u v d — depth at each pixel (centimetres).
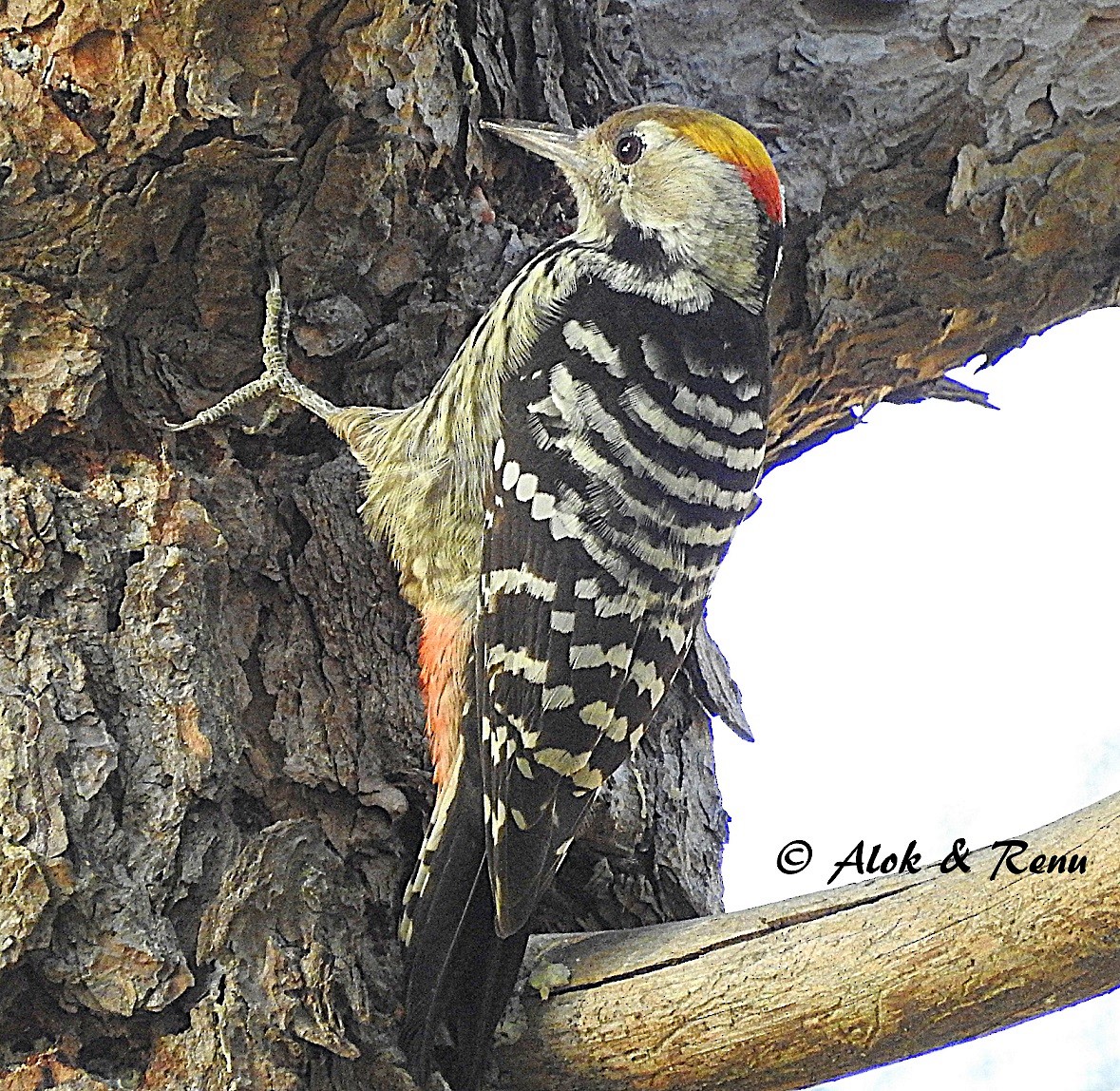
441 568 700
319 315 726
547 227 842
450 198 762
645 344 701
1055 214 865
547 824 632
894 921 576
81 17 598
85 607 642
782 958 588
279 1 607
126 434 689
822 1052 585
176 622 651
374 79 657
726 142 759
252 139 641
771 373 890
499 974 610
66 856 587
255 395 706
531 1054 611
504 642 655
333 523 719
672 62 863
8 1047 582
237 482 710
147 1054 589
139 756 625
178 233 670
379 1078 598
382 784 686
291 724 686
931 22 855
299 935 607
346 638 707
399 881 676
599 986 611
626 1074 602
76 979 581
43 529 644
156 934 595
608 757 660
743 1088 599
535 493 669
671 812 803
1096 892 546
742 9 872
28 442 677
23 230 639
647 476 675
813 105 855
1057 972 556
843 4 873
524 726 644
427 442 713
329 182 684
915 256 876
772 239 767
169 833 616
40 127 616
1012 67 848
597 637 654
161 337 696
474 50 780
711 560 711
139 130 622
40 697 612
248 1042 586
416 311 752
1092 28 852
